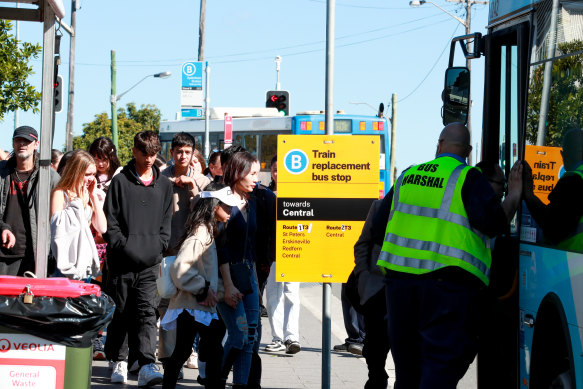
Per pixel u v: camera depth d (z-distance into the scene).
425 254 6.72
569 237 5.71
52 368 6.03
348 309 12.02
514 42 7.15
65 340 6.03
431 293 6.66
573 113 5.79
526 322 6.46
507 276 6.83
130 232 9.62
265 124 31.19
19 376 6.01
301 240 8.54
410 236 6.83
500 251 6.99
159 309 10.65
